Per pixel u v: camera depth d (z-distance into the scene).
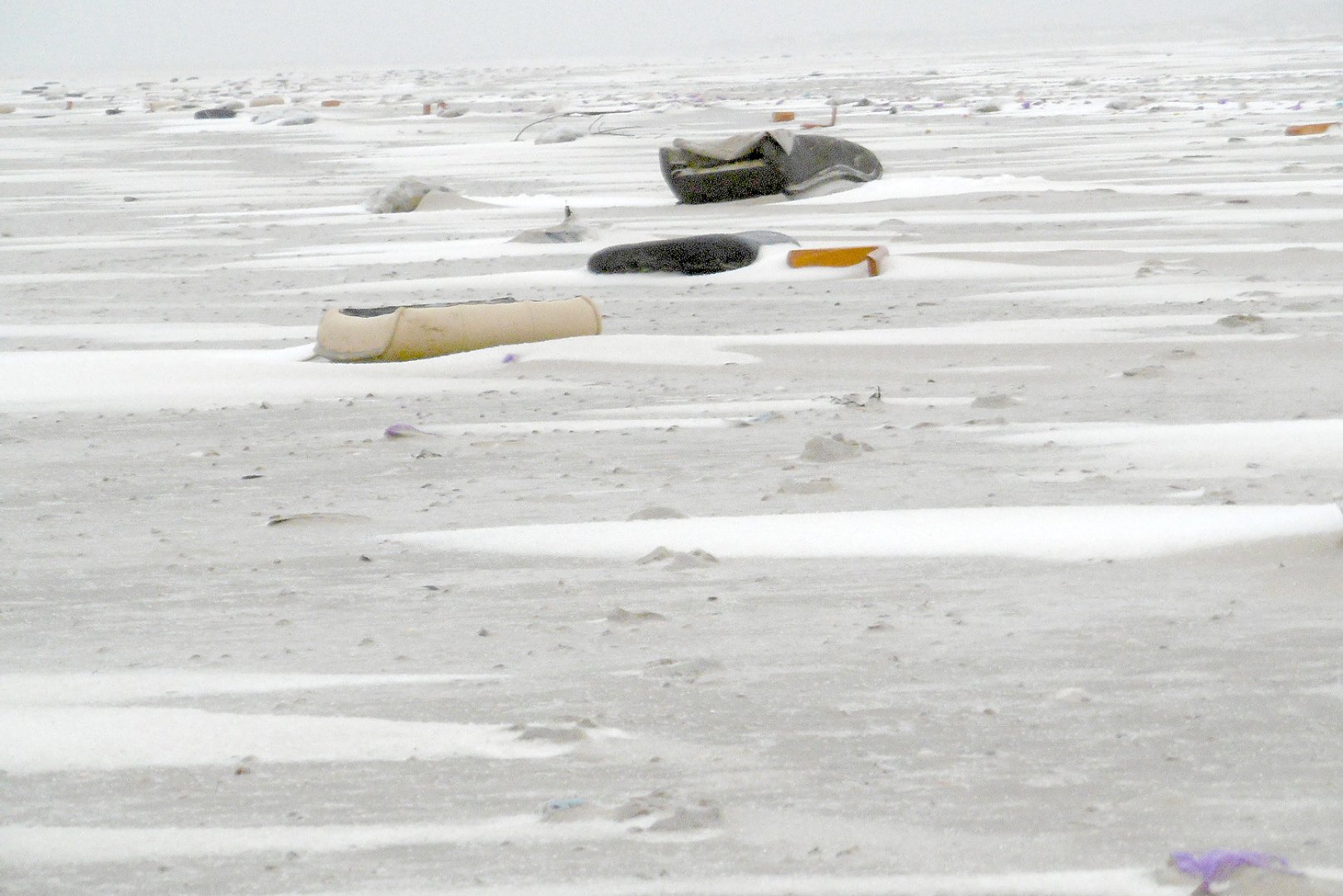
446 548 16.55
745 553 15.79
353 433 23.45
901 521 16.50
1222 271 36.94
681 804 9.61
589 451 21.31
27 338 34.38
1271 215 47.88
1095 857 8.70
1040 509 16.70
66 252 53.22
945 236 46.91
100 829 9.73
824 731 10.82
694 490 18.62
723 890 8.52
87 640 13.77
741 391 25.56
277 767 10.63
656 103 168.25
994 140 93.94
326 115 159.38
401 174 86.31
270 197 74.25
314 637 13.60
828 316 32.91
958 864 8.71
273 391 27.30
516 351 29.05
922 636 12.84
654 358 28.34
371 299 39.84
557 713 11.41
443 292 40.25
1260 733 10.38
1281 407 21.72
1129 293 34.03
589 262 41.41
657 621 13.61
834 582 14.59
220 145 118.50
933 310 33.03
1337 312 29.98
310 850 9.30
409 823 9.65
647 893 8.54
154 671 12.80
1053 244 43.28
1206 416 21.45
